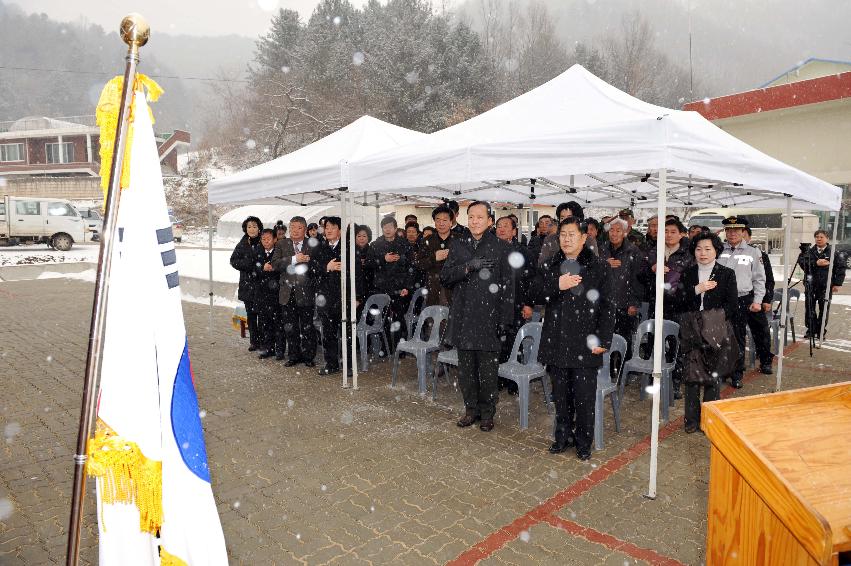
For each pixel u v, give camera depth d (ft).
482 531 10.14
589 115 13.14
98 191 118.32
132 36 5.50
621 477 12.33
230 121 153.58
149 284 5.87
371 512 10.83
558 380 13.17
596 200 27.22
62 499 11.43
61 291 44.09
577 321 12.60
